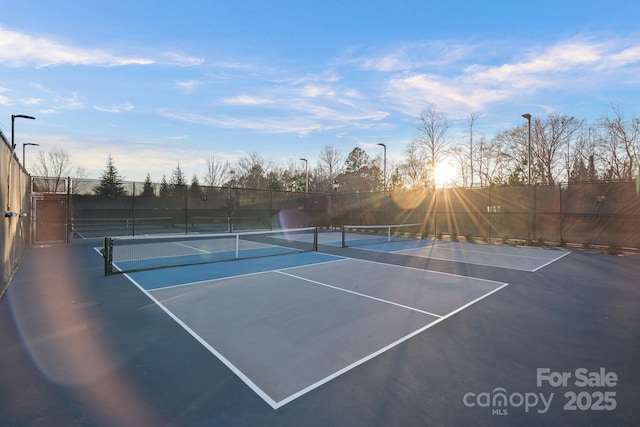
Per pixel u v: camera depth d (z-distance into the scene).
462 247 15.02
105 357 3.74
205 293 6.63
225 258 11.40
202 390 3.05
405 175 34.53
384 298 6.37
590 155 26.25
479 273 8.94
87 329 4.62
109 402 2.85
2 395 2.95
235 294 6.57
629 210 14.11
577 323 5.02
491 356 3.85
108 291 6.75
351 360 3.71
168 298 6.25
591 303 6.14
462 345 4.16
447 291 6.97
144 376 3.31
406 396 2.98
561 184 15.70
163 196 24.08
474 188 18.58
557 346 4.15
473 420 2.64
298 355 3.82
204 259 11.19
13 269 8.43
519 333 4.59
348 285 7.43
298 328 4.71
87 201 23.91
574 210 15.48
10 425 2.54
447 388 3.13
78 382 3.19
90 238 17.56
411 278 8.24
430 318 5.22
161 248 14.12
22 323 4.85
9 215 6.92
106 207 24.31
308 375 3.35
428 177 32.47
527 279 8.20
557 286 7.48
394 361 3.69
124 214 24.75
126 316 5.18
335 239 18.47
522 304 6.05
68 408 2.76
